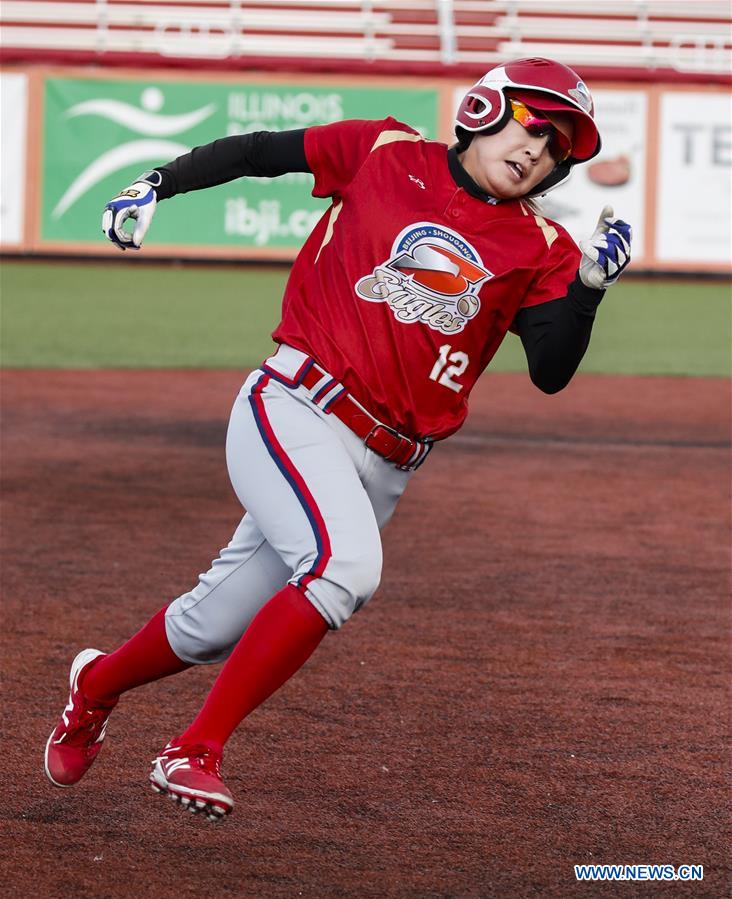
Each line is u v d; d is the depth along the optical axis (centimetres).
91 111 7094
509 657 1881
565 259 1160
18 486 2967
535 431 3941
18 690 1677
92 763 1328
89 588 2177
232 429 1173
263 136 1213
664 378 5019
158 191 1182
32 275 6831
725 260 7269
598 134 1153
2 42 7875
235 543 1195
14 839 1252
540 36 8706
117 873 1190
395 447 1162
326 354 1143
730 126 7188
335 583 1088
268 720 1602
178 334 5466
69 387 4372
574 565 2438
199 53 7894
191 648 1204
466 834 1295
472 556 2481
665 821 1338
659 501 3034
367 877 1198
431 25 8938
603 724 1619
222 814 1063
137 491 2956
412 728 1588
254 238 7188
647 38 8669
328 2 8975
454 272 1139
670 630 2045
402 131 1198
